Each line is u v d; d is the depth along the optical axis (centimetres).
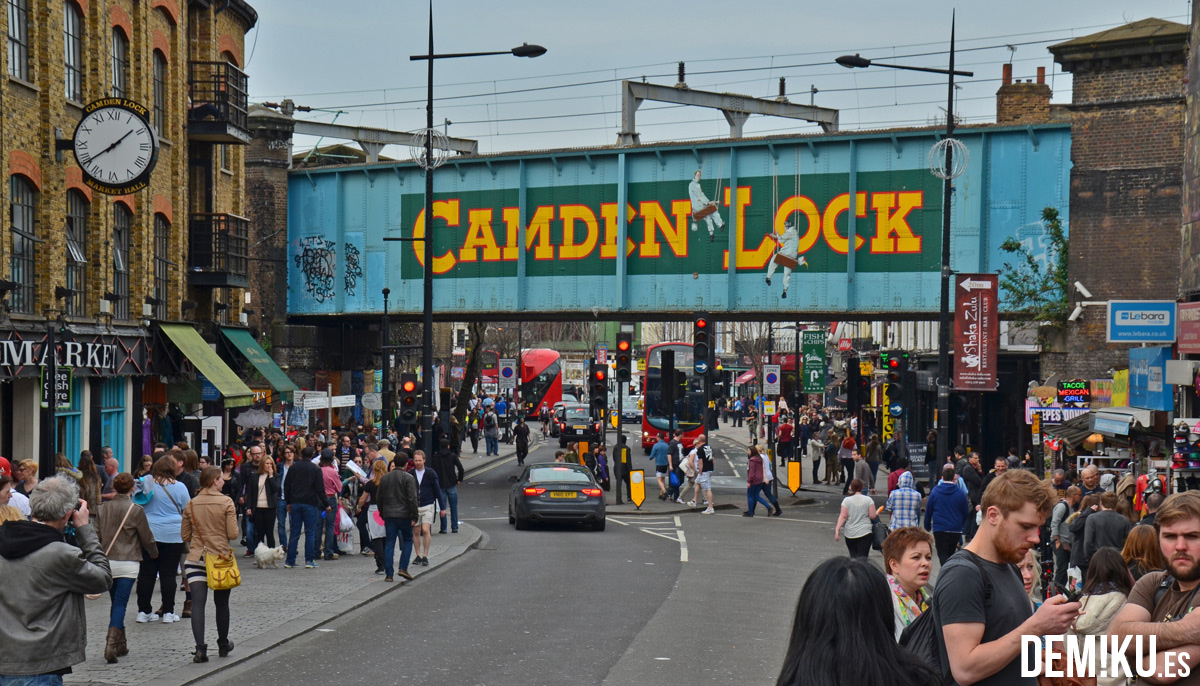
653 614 1424
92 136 2156
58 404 2012
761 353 9244
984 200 3183
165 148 2856
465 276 3822
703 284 3509
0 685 715
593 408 3712
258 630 1275
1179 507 555
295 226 4100
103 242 2473
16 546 723
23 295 2166
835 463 4212
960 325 2517
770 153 3409
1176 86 2888
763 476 3114
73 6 2373
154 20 2775
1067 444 2581
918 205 3253
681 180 3519
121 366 2539
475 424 5550
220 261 3069
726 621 1382
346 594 1552
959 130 3192
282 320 4084
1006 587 481
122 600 1106
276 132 4059
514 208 3744
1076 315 2984
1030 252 3145
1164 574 583
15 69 2134
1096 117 2972
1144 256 2928
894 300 3294
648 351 5647
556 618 1388
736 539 2473
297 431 3384
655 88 4172
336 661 1127
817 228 3362
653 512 3203
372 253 3988
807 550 2281
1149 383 2225
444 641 1234
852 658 409
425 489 1894
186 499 1339
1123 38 2916
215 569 1109
